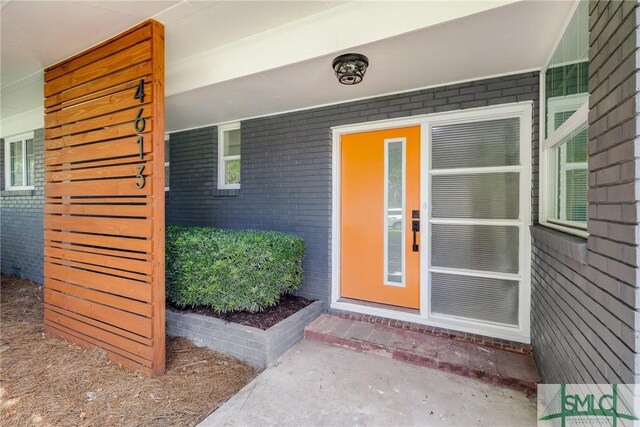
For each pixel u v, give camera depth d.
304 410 2.11
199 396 2.26
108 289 2.73
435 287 3.28
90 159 2.84
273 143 4.03
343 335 3.05
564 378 1.83
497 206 3.00
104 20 2.46
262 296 3.12
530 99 2.75
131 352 2.59
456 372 2.54
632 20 1.11
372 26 2.27
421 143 3.27
